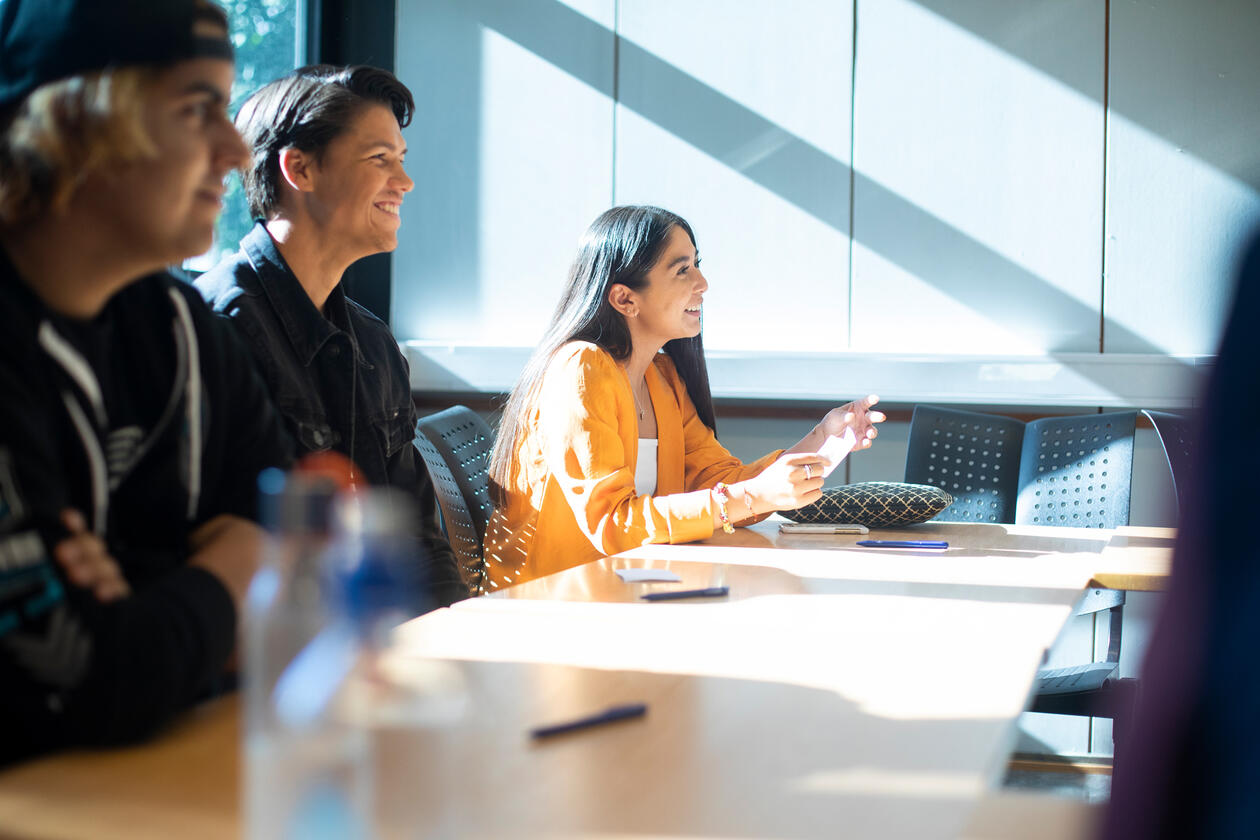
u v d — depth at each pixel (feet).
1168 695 1.20
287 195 5.73
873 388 11.20
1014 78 11.12
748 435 11.76
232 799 2.28
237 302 5.47
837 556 5.74
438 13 12.30
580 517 6.43
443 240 12.35
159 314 3.58
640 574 4.93
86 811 2.22
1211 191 10.70
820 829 2.12
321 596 1.93
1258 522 1.16
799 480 6.15
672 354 8.18
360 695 1.94
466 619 3.99
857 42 11.46
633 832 2.10
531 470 7.01
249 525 3.55
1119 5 10.85
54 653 2.57
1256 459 1.17
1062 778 10.69
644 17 11.91
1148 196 10.84
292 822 1.86
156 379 3.52
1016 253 11.14
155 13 3.11
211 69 3.24
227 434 3.97
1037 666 3.39
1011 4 11.11
